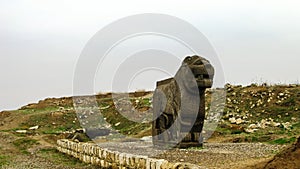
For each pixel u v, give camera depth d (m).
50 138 41.34
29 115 59.00
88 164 23.69
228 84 52.06
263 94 46.66
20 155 30.69
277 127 35.19
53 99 70.31
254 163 15.55
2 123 56.50
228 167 15.63
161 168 14.91
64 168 22.78
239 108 44.22
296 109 41.06
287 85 49.06
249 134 32.19
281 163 13.68
